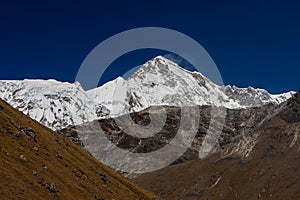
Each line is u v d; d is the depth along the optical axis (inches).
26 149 2682.1
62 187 2502.5
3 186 2038.6
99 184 3125.0
